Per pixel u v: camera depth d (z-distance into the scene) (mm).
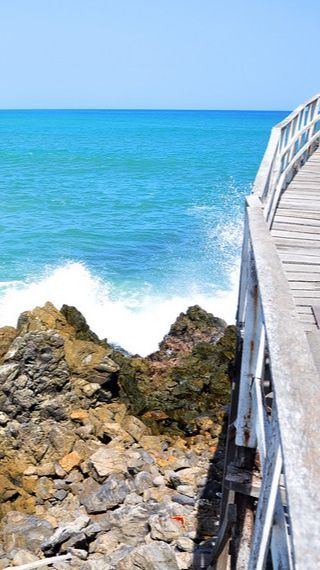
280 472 2285
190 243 27016
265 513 2379
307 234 7195
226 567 5840
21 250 26203
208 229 30125
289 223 7574
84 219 33688
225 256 24406
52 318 12188
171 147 83125
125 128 138750
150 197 40875
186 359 12711
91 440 9852
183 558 7246
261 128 139500
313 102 11461
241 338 5840
